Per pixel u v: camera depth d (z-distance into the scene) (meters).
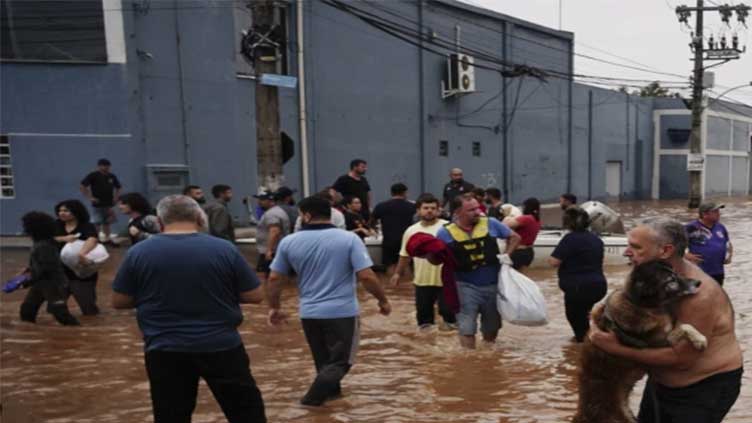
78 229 8.99
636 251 3.67
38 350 7.53
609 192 40.59
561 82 34.62
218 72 17.94
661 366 3.53
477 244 7.35
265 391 6.19
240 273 4.40
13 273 12.07
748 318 9.22
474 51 27.91
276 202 11.33
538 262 13.58
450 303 7.41
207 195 17.80
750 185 52.38
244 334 8.38
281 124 19.84
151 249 4.27
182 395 4.31
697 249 8.57
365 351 7.62
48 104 16.05
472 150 28.84
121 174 16.30
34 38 15.91
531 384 6.37
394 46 24.38
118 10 16.05
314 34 20.84
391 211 12.69
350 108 22.47
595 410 4.11
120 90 16.17
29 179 16.12
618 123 40.22
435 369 6.87
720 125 46.78
